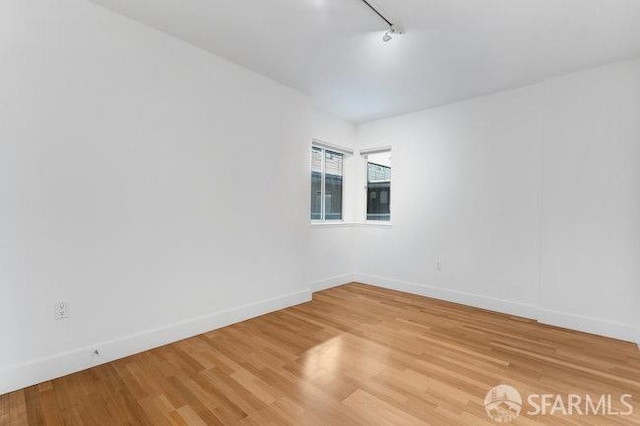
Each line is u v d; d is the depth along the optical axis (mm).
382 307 3643
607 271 2863
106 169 2242
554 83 3145
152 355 2371
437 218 4051
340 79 3334
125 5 2193
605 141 2871
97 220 2207
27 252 1937
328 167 4699
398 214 4445
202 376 2082
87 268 2166
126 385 1966
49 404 1768
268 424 1623
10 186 1876
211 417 1671
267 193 3377
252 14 2260
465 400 1843
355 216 5000
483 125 3662
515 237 3418
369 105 4070
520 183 3383
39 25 1968
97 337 2215
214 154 2885
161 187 2531
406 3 2086
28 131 1933
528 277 3326
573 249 3033
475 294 3715
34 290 1961
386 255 4590
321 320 3188
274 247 3467
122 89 2311
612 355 2455
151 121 2467
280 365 2240
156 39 2484
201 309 2812
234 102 3037
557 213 3125
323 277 4465
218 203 2928
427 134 4156
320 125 4332
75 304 2117
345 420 1656
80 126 2127
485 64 2914
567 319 3043
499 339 2746
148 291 2469
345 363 2279
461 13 2176
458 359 2361
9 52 1867
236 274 3096
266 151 3354
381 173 4867
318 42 2623
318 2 2105
